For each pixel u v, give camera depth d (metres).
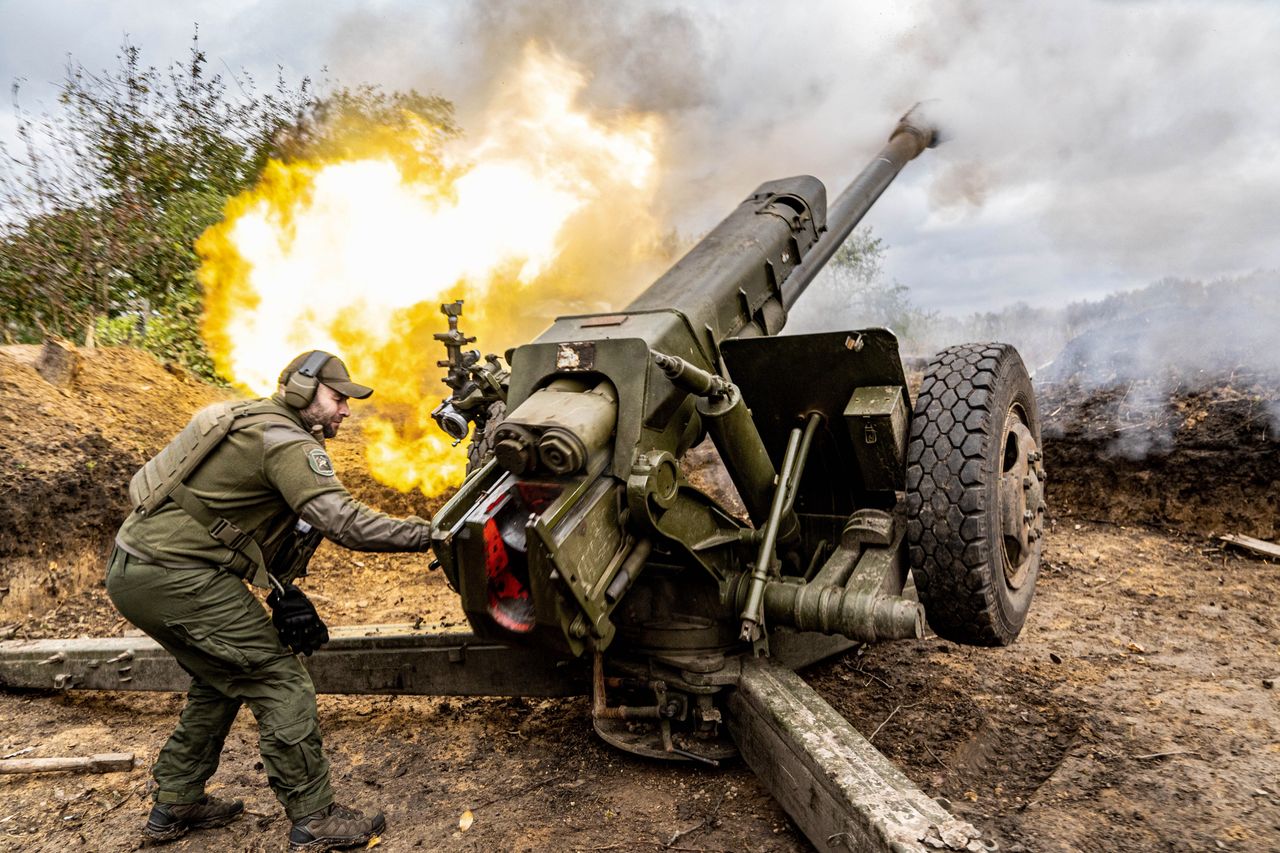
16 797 2.99
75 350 6.09
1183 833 2.52
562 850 2.64
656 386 2.85
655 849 2.63
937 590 3.09
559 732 3.53
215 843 2.72
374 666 3.63
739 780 3.06
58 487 4.95
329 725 3.67
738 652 3.18
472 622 2.69
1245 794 2.70
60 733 3.50
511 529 2.68
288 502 2.60
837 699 3.72
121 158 8.09
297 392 2.73
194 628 2.55
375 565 6.03
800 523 3.85
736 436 3.01
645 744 3.17
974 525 2.98
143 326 7.89
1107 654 4.06
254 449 2.59
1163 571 5.25
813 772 2.45
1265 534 5.60
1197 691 3.54
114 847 2.70
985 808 2.82
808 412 3.43
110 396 5.99
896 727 3.45
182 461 2.58
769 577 3.17
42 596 4.69
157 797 2.73
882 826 2.06
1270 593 4.80
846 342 3.13
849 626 2.94
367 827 2.72
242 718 3.71
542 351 2.99
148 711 3.78
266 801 2.97
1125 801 2.71
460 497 2.71
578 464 2.58
